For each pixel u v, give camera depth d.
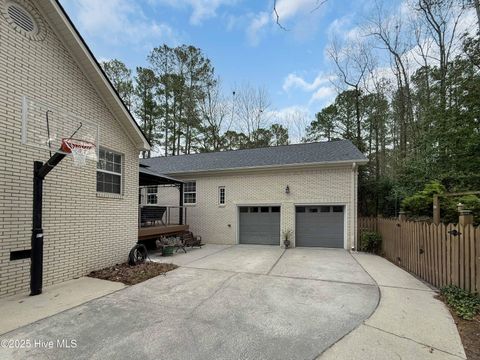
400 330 3.77
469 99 10.79
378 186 16.53
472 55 11.37
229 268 7.75
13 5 5.29
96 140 6.92
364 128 22.19
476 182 10.17
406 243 7.73
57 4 5.82
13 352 3.15
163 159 18.02
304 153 13.92
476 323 3.97
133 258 7.89
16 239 5.18
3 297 4.95
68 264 6.28
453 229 5.30
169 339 3.50
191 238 12.50
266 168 12.96
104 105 7.52
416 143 13.66
